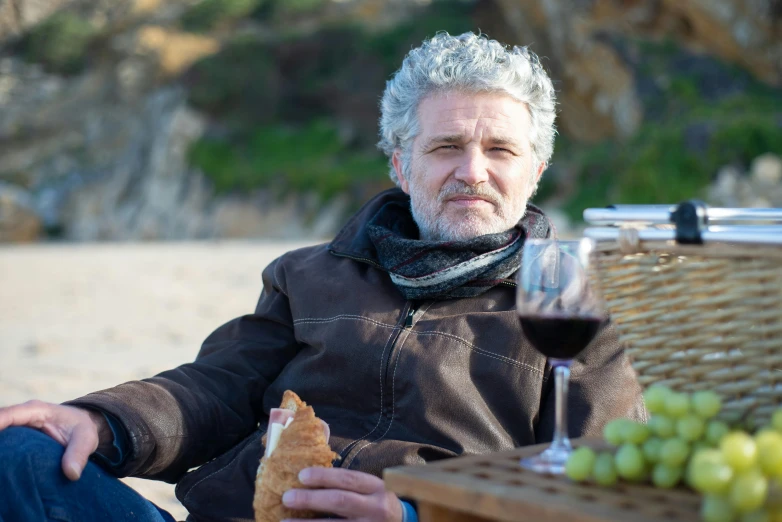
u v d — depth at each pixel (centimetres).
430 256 204
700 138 2134
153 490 322
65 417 175
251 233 2958
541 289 136
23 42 4609
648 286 131
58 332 698
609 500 113
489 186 213
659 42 2431
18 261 1658
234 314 788
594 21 2492
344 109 3344
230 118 3438
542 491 117
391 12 3778
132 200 3397
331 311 210
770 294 119
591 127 2514
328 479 149
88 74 4169
